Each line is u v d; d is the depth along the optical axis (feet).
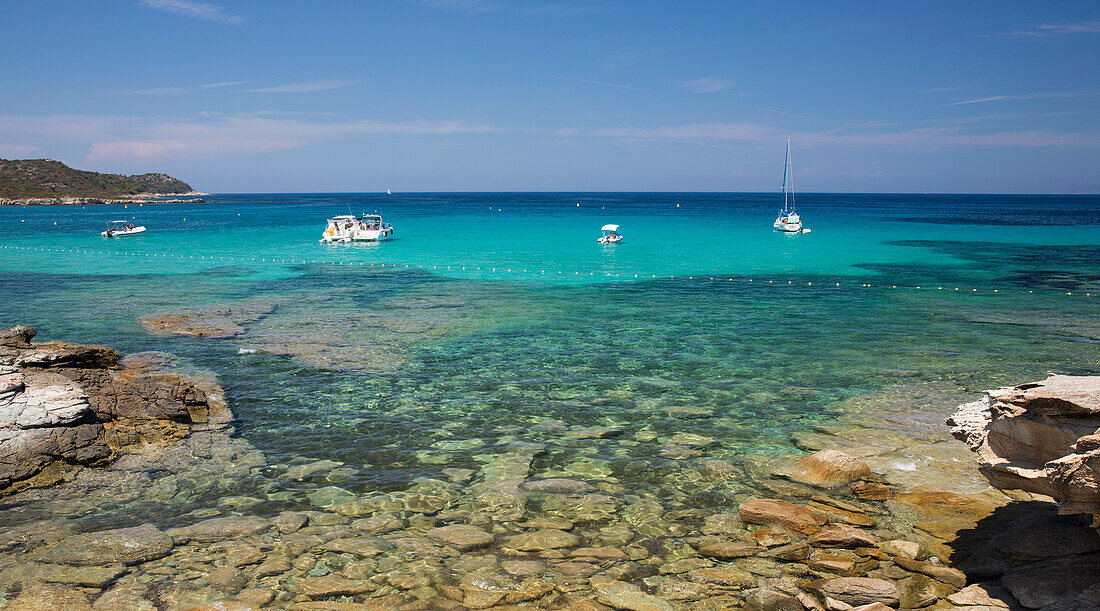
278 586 26.30
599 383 53.36
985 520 30.48
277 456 39.17
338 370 56.18
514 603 25.20
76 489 34.50
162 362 56.95
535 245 177.27
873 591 24.94
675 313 82.23
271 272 123.13
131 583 26.45
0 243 181.27
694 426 44.14
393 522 31.71
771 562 27.89
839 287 104.27
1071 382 24.71
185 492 34.58
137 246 174.91
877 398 49.57
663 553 28.86
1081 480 21.33
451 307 86.02
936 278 114.42
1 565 27.66
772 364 58.85
